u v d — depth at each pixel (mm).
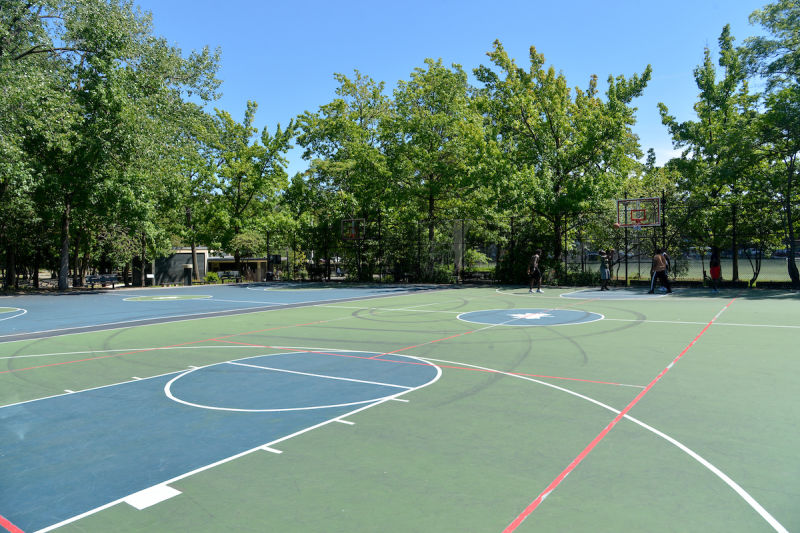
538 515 3783
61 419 6410
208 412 6586
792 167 23266
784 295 20828
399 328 13859
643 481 4340
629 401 6734
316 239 39500
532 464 4750
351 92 44344
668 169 29594
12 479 4676
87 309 20328
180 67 34312
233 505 4066
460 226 36250
